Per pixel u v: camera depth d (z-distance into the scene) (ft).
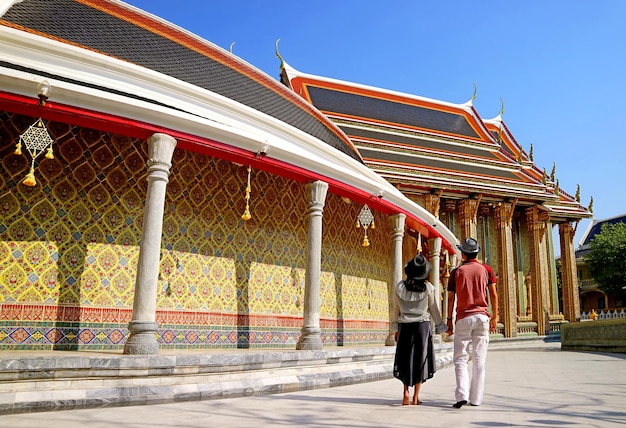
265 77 36.91
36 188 24.64
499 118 109.60
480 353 17.62
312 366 25.58
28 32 22.29
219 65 32.42
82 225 25.59
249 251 31.86
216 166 30.99
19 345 23.25
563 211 104.06
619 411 16.10
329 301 37.35
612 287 123.34
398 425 13.60
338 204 39.86
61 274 24.70
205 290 29.19
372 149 78.43
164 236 27.99
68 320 24.52
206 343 28.68
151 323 20.86
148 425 13.69
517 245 91.56
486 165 87.10
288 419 14.61
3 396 16.35
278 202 34.17
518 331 85.35
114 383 18.63
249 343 30.71
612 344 54.70
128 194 27.17
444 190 78.95
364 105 89.51
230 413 15.75
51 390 17.33
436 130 91.09
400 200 37.52
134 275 26.73
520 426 13.41
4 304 23.24
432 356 17.74
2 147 24.17
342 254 39.60
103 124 21.79
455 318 18.22
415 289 18.11
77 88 20.54
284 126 29.81
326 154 33.42
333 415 15.29
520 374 30.63
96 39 25.31
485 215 86.02
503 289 82.99
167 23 30.66
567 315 105.09
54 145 25.34
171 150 22.89
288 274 33.94
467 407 16.97
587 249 171.01
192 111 24.70
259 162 26.78
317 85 89.15
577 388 22.84
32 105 20.18
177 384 19.97
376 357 29.91
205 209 29.99
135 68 23.31
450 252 54.34
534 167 103.65
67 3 26.61
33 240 24.27
